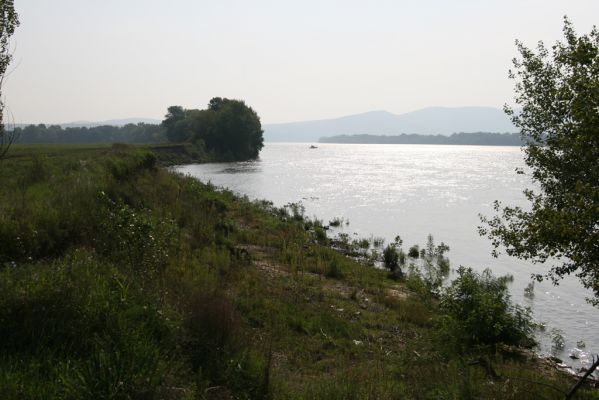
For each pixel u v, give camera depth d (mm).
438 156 156750
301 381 7035
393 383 7289
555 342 13242
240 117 112812
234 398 5660
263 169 81250
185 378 5520
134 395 4598
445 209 38688
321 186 54844
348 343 9602
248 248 18109
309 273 16078
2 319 5297
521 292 18000
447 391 7086
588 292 18062
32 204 11273
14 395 4207
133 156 28562
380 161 117312
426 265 21312
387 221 33250
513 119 9805
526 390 7641
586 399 7992
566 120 8500
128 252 9250
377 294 14523
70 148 51719
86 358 5125
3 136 10438
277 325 9562
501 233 10023
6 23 10000
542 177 9133
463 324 11203
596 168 7625
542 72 9164
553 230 6426
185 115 144625
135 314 6305
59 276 6273
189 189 26141
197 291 8297
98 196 13188
